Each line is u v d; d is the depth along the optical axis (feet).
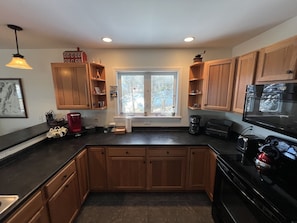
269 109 4.23
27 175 4.38
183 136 8.07
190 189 7.40
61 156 5.64
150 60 8.42
